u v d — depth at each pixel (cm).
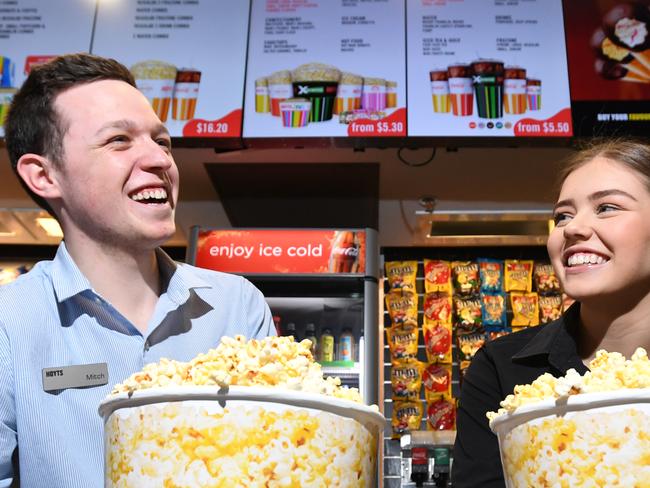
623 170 130
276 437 69
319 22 308
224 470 68
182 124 293
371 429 78
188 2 313
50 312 118
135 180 116
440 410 363
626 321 135
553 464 72
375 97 294
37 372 112
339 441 72
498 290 377
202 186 359
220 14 311
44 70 123
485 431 143
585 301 133
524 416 75
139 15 312
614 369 76
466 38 302
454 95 293
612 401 69
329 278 306
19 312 116
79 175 115
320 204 369
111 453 74
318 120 291
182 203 377
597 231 129
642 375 74
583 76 294
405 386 368
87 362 116
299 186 352
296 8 311
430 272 386
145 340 119
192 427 69
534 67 296
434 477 341
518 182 344
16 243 407
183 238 404
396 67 298
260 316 141
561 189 144
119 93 120
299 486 69
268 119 293
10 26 312
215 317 131
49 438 109
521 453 75
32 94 123
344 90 295
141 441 71
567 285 132
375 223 387
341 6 310
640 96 290
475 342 368
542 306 372
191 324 128
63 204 122
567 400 71
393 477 366
